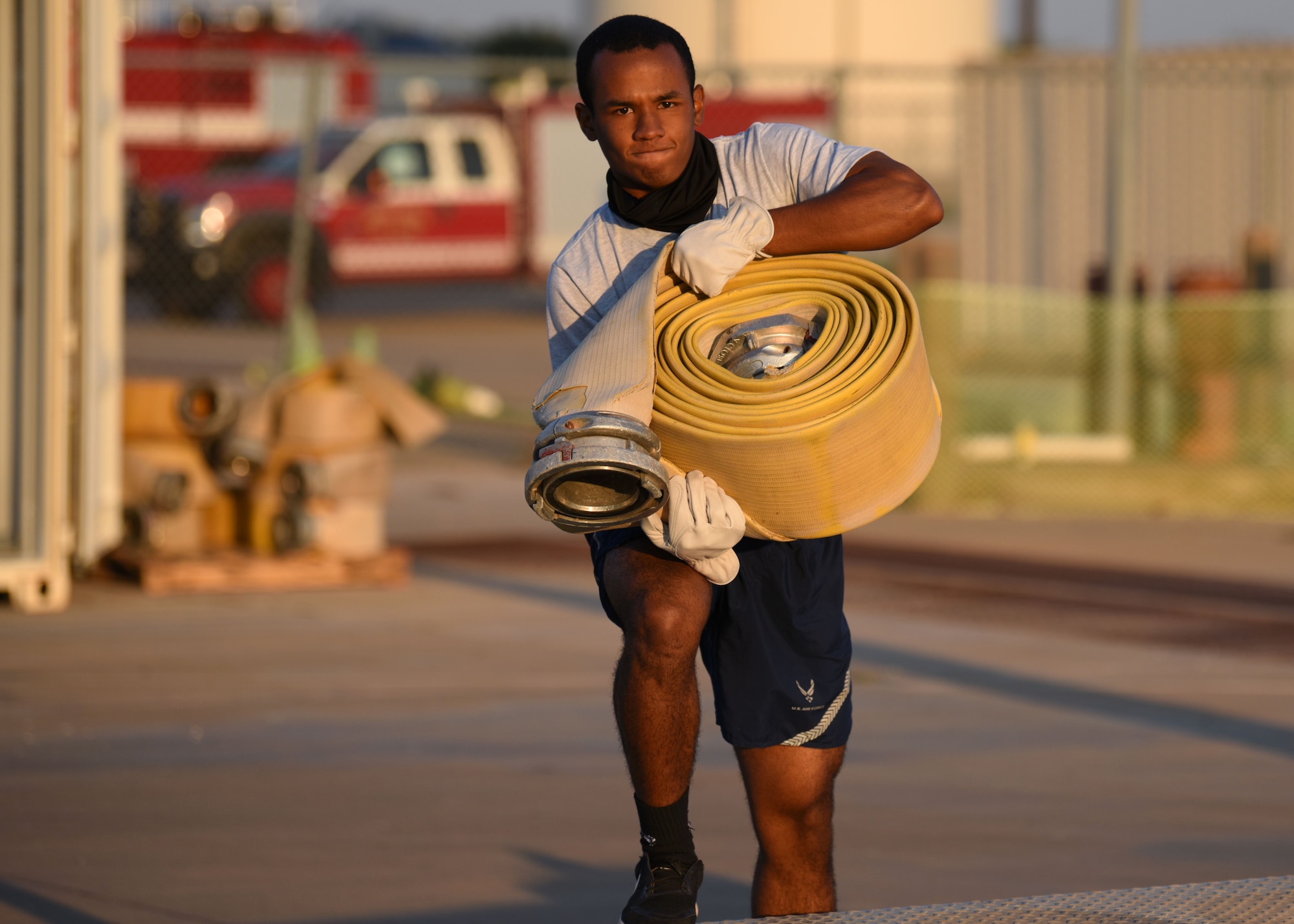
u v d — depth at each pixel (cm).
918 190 1029
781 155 1080
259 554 3112
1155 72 5325
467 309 8938
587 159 9256
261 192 7625
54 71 2758
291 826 1666
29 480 2780
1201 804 1767
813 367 1005
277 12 9112
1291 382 4447
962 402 4541
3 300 2769
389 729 2055
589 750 1970
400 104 11769
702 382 1005
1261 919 933
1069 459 4281
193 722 2073
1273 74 5234
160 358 6512
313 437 3070
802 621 1114
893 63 12012
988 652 2544
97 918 1402
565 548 3512
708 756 1977
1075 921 927
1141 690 2298
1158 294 6191
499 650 2525
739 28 11869
